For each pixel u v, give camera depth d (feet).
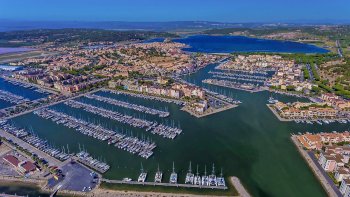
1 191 650.43
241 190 643.86
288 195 625.82
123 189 652.07
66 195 634.84
